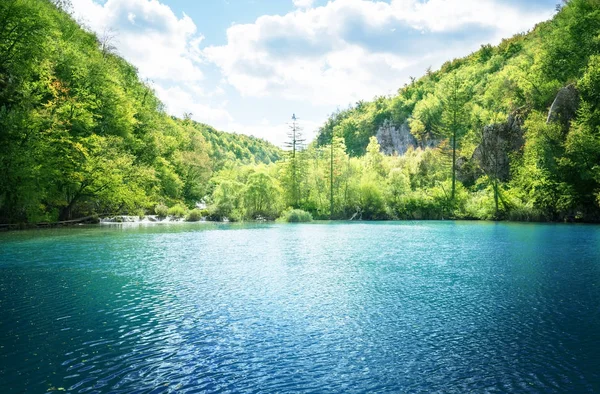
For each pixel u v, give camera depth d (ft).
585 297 35.55
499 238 88.28
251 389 18.37
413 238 90.58
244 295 36.60
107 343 24.31
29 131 100.48
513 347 23.79
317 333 26.37
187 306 32.68
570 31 186.60
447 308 32.24
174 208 175.52
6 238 81.10
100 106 151.53
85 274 45.70
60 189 122.62
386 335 26.02
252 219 174.50
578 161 132.77
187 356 22.38
